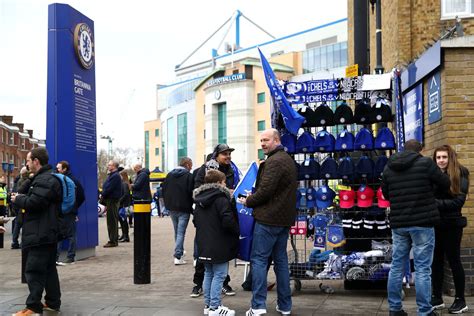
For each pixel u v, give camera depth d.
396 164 5.93
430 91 7.89
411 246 6.01
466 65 7.26
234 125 77.94
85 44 11.73
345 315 6.21
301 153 7.56
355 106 7.53
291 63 77.69
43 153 6.40
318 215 7.46
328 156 7.74
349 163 7.28
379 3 10.34
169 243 14.55
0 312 6.66
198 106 89.62
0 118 80.06
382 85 7.34
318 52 75.50
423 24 12.52
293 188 6.11
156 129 113.94
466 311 6.32
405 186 5.86
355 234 7.28
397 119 7.07
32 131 91.62
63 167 9.85
